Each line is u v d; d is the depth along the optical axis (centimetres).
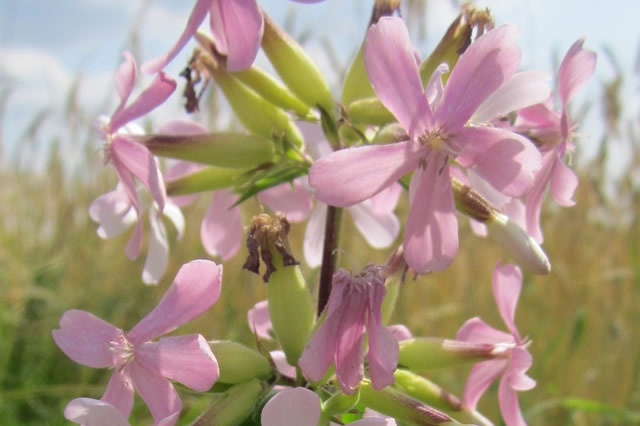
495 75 25
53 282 58
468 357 27
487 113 25
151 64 26
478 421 27
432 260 25
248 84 28
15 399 46
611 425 45
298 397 24
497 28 25
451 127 25
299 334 27
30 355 51
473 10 27
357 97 28
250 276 52
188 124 30
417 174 25
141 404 42
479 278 52
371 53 25
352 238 51
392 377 24
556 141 27
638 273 52
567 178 27
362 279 25
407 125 25
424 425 26
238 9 26
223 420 26
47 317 51
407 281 46
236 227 30
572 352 47
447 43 27
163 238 29
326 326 25
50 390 46
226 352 26
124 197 29
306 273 31
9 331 51
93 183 62
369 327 25
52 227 63
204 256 54
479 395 28
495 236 26
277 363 27
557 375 47
